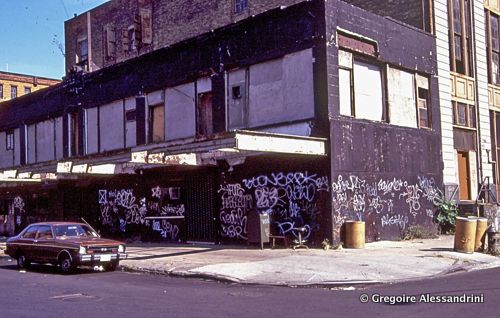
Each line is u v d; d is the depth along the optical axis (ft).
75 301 33.58
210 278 43.29
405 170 67.21
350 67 61.52
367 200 61.26
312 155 57.82
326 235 57.11
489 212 71.82
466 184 81.61
